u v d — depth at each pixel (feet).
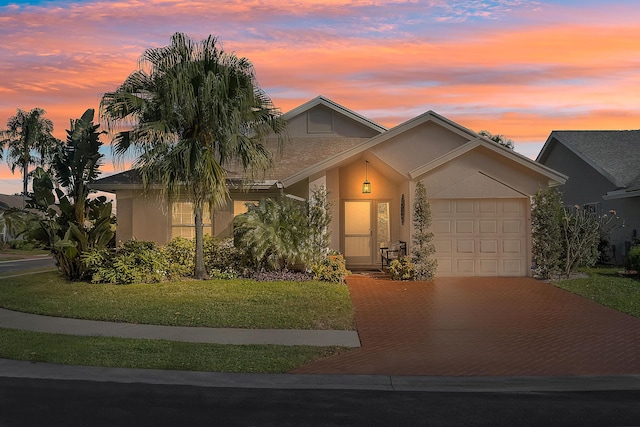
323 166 57.62
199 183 50.75
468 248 57.11
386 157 58.95
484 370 27.48
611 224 73.10
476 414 21.12
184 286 49.80
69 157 57.62
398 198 65.05
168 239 62.08
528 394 23.89
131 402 22.26
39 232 56.39
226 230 61.98
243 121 51.62
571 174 84.23
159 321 37.76
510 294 47.78
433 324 37.52
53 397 22.88
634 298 45.19
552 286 51.37
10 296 47.73
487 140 55.42
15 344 31.55
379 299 45.91
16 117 160.56
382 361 29.01
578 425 19.94
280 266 57.31
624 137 84.02
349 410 21.50
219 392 23.76
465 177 56.54
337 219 64.64
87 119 57.88
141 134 48.98
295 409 21.57
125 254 54.70
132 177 62.28
